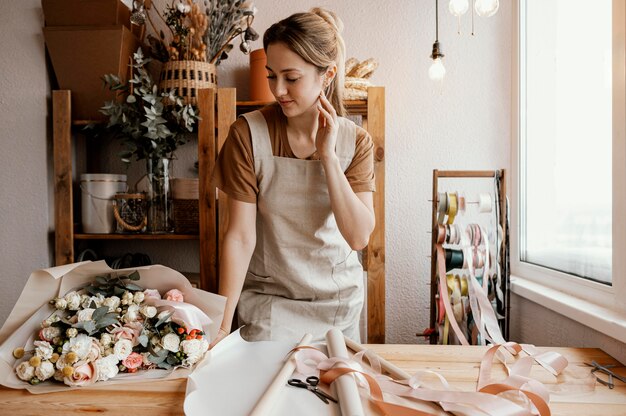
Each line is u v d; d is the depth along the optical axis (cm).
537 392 84
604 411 84
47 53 219
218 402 79
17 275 220
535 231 218
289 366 92
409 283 242
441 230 196
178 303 99
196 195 210
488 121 239
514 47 232
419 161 240
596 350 121
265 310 143
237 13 214
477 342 187
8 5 216
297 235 142
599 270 160
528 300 203
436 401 80
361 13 238
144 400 83
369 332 208
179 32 212
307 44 119
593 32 161
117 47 210
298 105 126
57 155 211
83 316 93
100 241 246
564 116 186
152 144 203
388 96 239
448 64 238
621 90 138
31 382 88
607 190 153
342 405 75
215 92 211
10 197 219
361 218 132
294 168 139
